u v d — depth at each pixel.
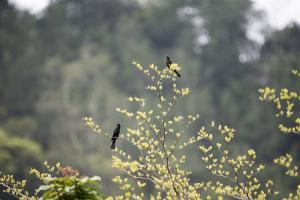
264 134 54.25
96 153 47.12
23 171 38.47
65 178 5.68
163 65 67.38
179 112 54.53
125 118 50.00
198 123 55.28
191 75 64.00
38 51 63.28
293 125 51.53
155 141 8.93
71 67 58.88
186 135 47.12
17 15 67.81
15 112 54.72
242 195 9.28
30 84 57.59
